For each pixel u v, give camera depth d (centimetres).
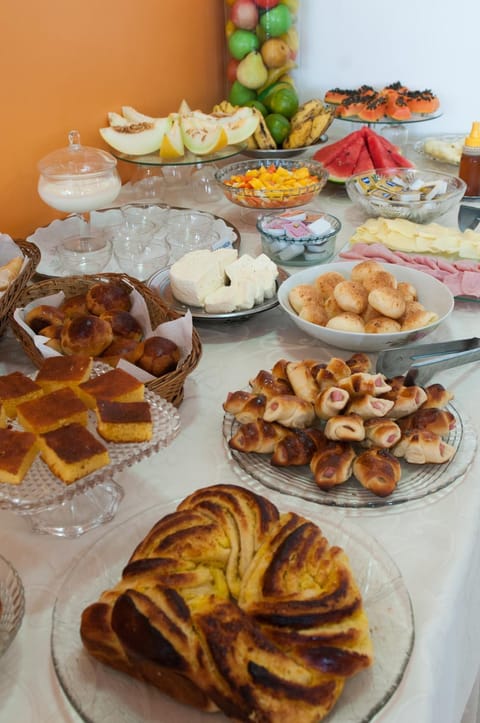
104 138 166
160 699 59
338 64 223
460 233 146
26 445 74
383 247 138
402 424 90
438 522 79
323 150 189
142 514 77
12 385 86
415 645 65
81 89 162
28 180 153
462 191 156
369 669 60
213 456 91
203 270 121
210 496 72
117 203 177
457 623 72
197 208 175
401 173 173
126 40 174
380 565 70
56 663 62
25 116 148
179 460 90
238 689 54
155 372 98
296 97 200
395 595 67
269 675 55
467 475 86
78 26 156
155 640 56
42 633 68
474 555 78
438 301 118
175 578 62
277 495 82
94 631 60
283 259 141
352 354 112
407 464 86
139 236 149
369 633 63
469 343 104
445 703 69
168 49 192
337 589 62
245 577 64
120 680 61
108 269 139
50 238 149
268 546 66
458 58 212
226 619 57
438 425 87
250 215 169
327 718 57
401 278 123
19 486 72
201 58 211
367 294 114
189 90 208
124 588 63
